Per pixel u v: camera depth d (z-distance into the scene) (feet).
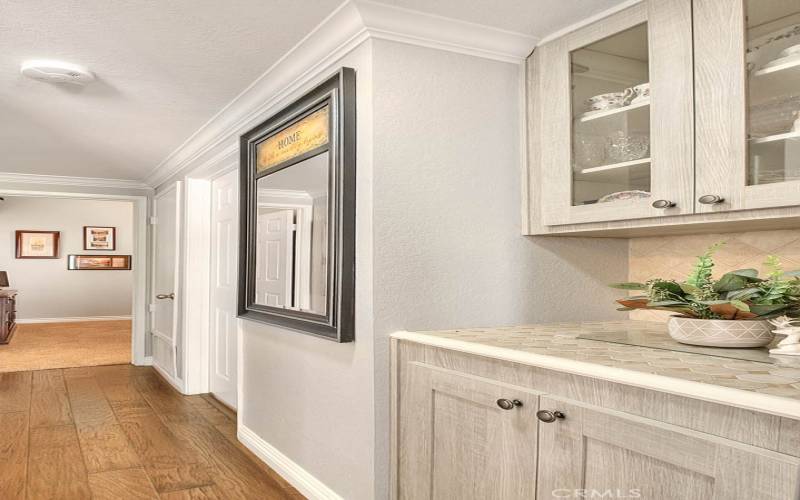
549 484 5.05
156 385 17.22
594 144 7.15
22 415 13.75
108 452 11.02
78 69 9.08
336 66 8.04
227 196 14.52
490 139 7.96
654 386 4.26
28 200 35.96
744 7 5.58
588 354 5.41
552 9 7.02
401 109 7.36
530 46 7.95
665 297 5.97
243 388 11.62
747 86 5.57
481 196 7.88
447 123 7.66
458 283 7.68
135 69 9.20
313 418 8.64
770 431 3.59
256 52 8.46
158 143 14.53
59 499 8.78
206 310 15.99
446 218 7.62
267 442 10.43
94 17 7.35
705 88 5.90
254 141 10.46
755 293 5.46
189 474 9.86
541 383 5.22
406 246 7.36
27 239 35.86
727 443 3.78
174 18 7.36
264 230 10.01
